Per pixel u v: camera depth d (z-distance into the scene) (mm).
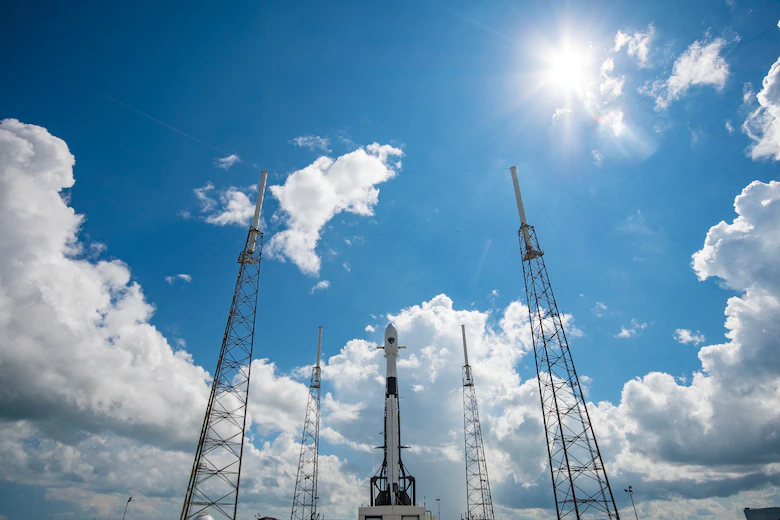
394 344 82875
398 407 78250
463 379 101125
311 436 93625
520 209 76875
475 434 95938
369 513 68000
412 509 68188
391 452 74000
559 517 58125
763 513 75750
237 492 56250
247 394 62312
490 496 90188
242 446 58938
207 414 59188
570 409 62219
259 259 71688
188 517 53094
